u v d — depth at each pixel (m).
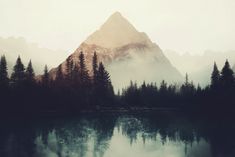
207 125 69.81
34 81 100.56
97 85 126.56
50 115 89.62
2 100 87.44
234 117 89.19
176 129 62.97
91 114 101.69
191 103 144.38
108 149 40.69
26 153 36.25
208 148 41.38
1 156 34.38
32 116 84.44
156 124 73.25
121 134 55.66
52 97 101.31
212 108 105.69
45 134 52.28
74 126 65.31
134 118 90.31
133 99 158.88
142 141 47.91
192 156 36.66
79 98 111.19
